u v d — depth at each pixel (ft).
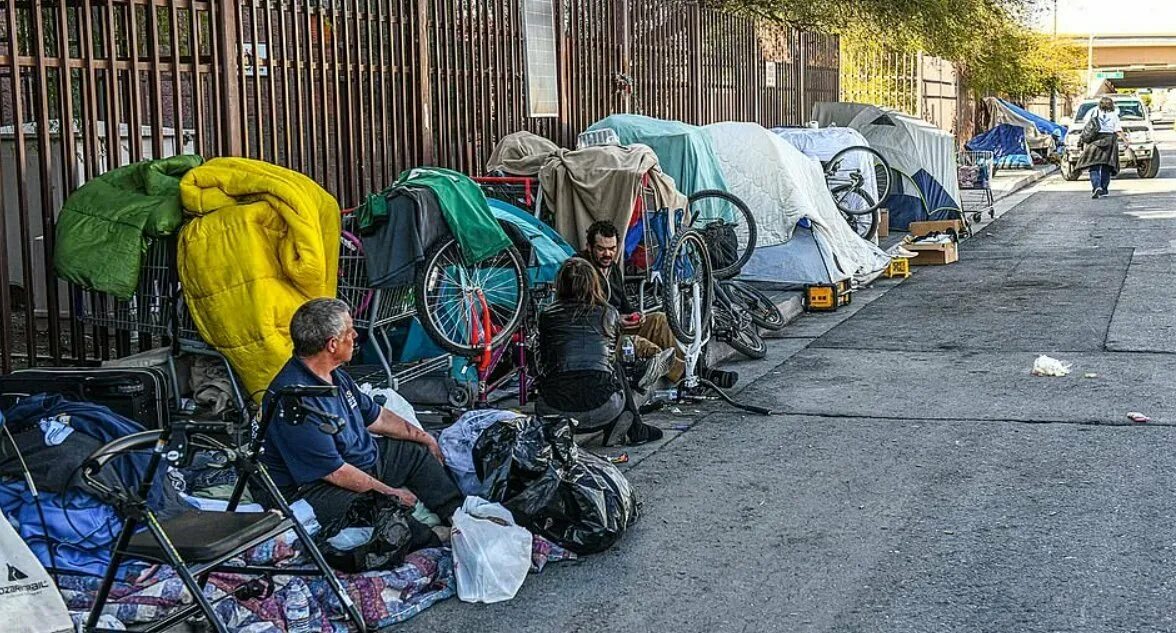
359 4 31.07
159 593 15.25
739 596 16.51
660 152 36.55
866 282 45.73
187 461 14.53
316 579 16.06
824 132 51.21
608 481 18.40
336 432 15.74
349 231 24.95
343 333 17.38
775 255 40.73
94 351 24.93
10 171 30.04
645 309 29.68
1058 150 113.09
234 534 14.12
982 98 122.42
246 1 26.99
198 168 22.26
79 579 15.67
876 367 31.22
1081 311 38.09
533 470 18.08
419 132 33.53
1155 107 516.32
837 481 21.48
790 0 68.28
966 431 24.54
